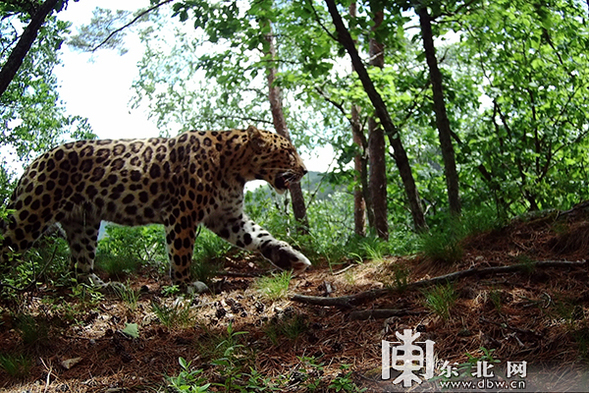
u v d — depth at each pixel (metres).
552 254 5.35
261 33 7.99
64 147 6.51
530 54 9.77
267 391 3.85
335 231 10.59
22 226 6.19
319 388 3.81
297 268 6.72
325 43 8.66
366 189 12.07
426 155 14.23
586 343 3.64
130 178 6.42
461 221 6.55
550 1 8.62
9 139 8.03
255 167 6.69
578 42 9.62
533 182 8.76
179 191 6.38
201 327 5.21
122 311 5.78
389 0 7.21
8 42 6.44
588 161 10.23
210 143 6.55
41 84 8.55
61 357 4.77
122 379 4.34
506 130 10.30
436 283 5.18
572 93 9.74
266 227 8.50
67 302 6.03
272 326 4.93
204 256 7.91
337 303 5.27
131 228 8.43
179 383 3.68
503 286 4.88
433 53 7.48
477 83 10.94
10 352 4.84
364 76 7.59
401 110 10.02
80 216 6.52
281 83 10.16
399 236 8.86
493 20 8.12
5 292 5.70
